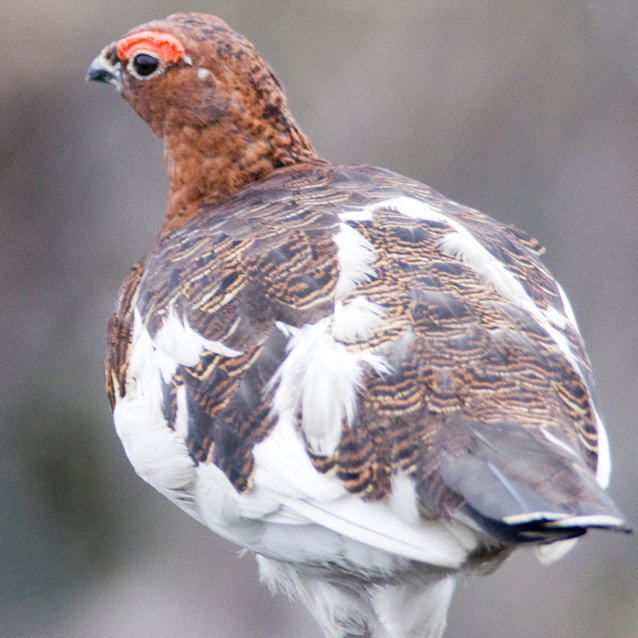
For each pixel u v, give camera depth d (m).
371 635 7.24
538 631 14.41
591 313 14.80
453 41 15.08
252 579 15.09
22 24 15.45
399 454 5.71
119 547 15.54
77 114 15.68
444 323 5.98
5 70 15.47
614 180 14.86
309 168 7.99
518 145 15.03
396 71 15.01
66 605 15.16
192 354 6.55
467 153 15.05
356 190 7.31
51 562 15.33
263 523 6.47
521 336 6.04
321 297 6.25
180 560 15.35
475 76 15.01
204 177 8.05
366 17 15.05
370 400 5.82
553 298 6.86
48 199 15.72
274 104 8.09
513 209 15.00
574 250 14.94
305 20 15.01
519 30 15.02
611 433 14.53
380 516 5.79
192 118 7.98
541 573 14.69
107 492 15.63
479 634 14.47
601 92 14.98
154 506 15.68
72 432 15.63
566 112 15.01
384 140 14.92
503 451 5.46
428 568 6.27
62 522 15.46
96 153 15.71
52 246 15.75
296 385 6.10
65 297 15.74
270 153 8.07
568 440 5.64
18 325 15.68
